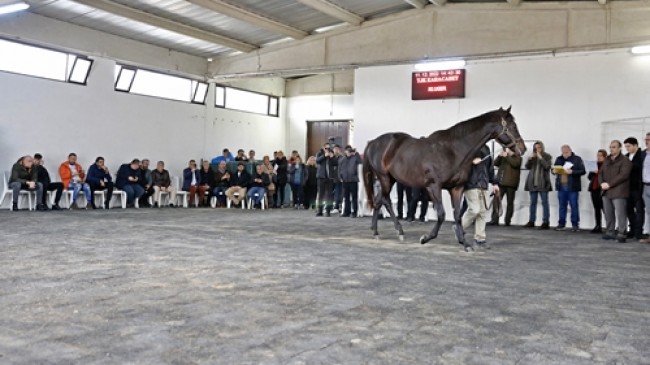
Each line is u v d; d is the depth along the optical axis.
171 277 4.19
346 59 13.70
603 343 2.76
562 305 3.62
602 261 5.81
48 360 2.28
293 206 15.10
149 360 2.30
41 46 12.37
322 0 11.97
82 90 13.18
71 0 11.20
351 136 17.84
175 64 15.27
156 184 13.98
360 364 2.33
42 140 12.41
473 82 12.12
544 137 11.38
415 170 6.59
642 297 3.94
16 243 5.93
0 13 9.99
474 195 6.58
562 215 10.11
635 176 8.04
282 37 14.37
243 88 17.48
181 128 15.56
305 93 18.62
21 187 11.09
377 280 4.31
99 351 2.41
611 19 10.79
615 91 10.72
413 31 12.77
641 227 8.11
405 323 3.04
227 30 13.88
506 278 4.59
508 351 2.59
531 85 11.53
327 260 5.31
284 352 2.46
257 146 18.08
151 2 11.89
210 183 14.89
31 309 3.12
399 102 12.96
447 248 6.57
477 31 12.06
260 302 3.45
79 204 12.82
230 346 2.53
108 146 13.74
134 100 14.34
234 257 5.32
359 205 12.05
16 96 11.94
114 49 13.79
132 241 6.37
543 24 11.43
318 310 3.28
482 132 6.19
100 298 3.43
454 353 2.53
